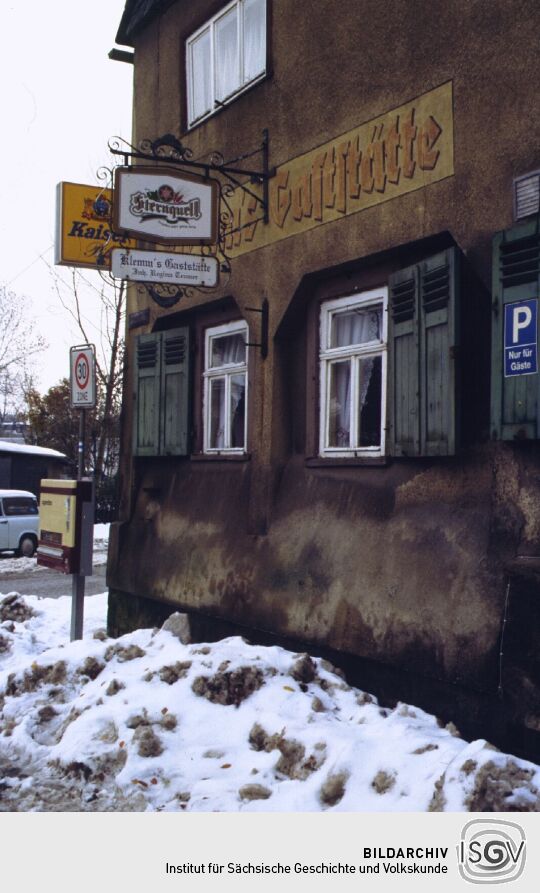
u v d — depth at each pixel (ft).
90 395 26.96
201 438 30.07
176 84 31.76
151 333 32.32
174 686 19.61
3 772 18.25
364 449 22.95
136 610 32.45
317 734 16.48
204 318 30.30
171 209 25.12
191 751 17.56
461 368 19.13
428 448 19.77
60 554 27.55
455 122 19.83
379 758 15.21
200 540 28.86
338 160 23.54
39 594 48.26
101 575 57.52
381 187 22.00
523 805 13.15
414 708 18.34
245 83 27.96
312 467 24.63
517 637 17.19
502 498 18.20
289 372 26.13
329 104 23.97
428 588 19.81
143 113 34.12
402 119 21.38
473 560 18.76
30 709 21.08
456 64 19.85
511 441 17.67
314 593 23.45
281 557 24.93
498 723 17.95
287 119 25.68
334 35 23.85
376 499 21.99
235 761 17.06
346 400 24.32
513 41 18.43
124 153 24.86
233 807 15.30
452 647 18.97
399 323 21.02
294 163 25.31
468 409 19.33
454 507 19.57
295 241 25.16
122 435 34.50
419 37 20.94
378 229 22.07
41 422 113.80
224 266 27.50
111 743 18.10
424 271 20.04
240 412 28.66
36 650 29.04
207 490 29.19
